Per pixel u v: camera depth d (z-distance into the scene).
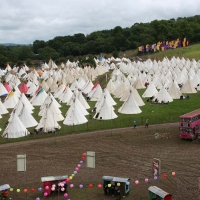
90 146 43.41
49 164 37.44
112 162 37.38
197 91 83.38
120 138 46.38
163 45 189.75
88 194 29.73
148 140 45.19
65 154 40.69
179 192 29.31
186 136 44.38
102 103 60.94
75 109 56.47
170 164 36.03
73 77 113.25
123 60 169.50
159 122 53.59
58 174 34.31
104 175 33.75
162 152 40.22
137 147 42.50
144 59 176.12
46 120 51.66
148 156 38.94
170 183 31.27
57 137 48.25
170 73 102.69
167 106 65.88
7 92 88.12
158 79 94.00
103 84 105.69
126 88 80.75
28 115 56.47
